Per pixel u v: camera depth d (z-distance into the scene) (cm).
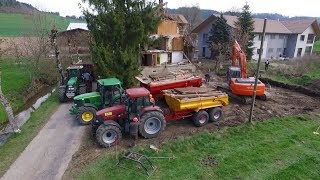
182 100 1266
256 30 3791
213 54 3756
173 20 3662
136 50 1798
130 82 1708
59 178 934
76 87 1745
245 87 1677
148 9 1756
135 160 973
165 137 1221
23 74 2712
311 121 1440
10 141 1218
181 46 3669
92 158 1051
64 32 3419
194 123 1349
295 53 4234
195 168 986
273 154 1089
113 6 1686
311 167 1007
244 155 1077
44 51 2561
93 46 1702
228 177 939
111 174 950
